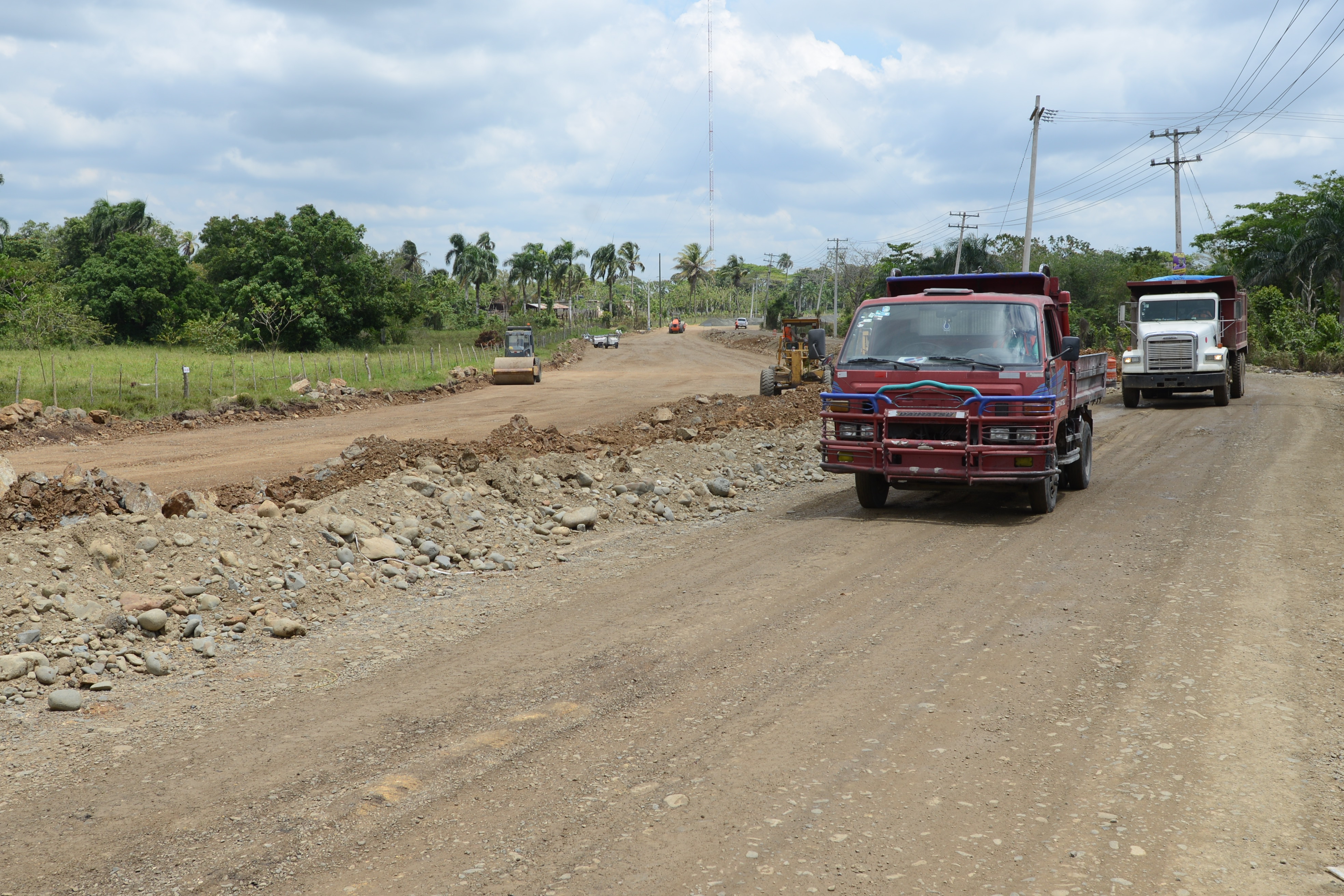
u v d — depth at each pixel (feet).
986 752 14.93
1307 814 12.78
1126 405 80.59
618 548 32.04
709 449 50.37
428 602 25.99
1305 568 26.09
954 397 33.81
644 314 579.48
